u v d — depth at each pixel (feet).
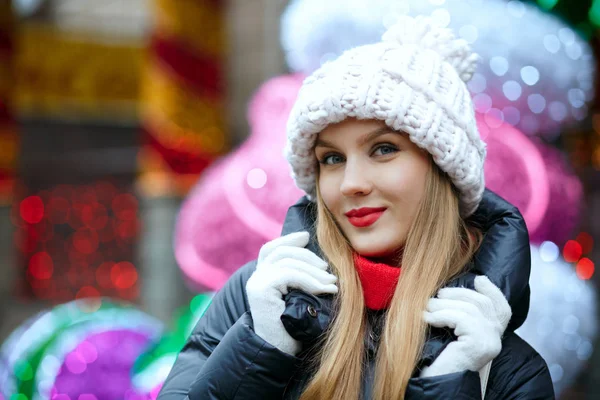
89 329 10.86
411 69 4.89
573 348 9.30
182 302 20.48
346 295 4.77
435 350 4.52
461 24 8.54
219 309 5.23
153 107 20.80
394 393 4.41
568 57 9.00
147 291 20.66
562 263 9.77
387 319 4.67
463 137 4.90
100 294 29.19
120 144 29.53
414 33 5.35
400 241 4.91
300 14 9.08
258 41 22.97
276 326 4.59
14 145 26.13
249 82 23.06
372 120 4.82
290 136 5.15
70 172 29.43
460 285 4.84
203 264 10.80
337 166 5.05
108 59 28.14
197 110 21.63
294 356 4.55
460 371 4.39
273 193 10.00
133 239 29.45
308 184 5.42
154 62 20.81
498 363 4.85
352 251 5.07
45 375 10.18
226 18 22.93
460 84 5.07
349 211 4.94
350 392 4.54
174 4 20.94
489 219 5.29
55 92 27.68
